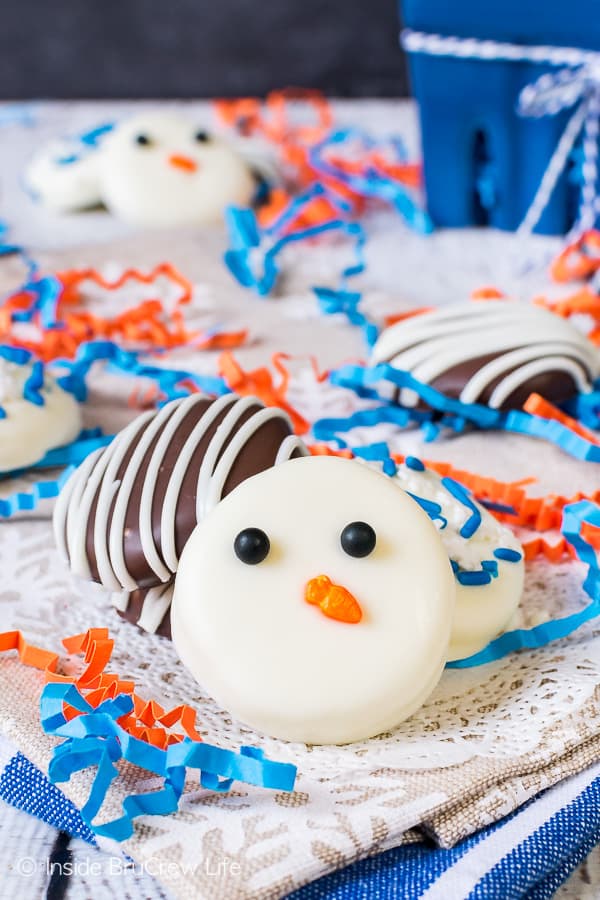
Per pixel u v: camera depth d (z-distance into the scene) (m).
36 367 0.37
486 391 0.37
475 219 0.50
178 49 0.73
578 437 0.36
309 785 0.27
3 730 0.29
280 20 0.72
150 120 0.52
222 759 0.27
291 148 0.56
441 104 0.47
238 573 0.28
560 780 0.28
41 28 0.73
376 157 0.55
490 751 0.28
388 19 0.72
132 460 0.31
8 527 0.35
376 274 0.46
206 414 0.32
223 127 0.62
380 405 0.39
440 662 0.28
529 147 0.47
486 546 0.31
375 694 0.28
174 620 0.29
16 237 0.50
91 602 0.32
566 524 0.32
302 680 0.28
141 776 0.28
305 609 0.28
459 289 0.45
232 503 0.29
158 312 0.44
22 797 0.28
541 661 0.30
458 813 0.27
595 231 0.46
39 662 0.30
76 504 0.31
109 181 0.50
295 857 0.26
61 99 0.75
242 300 0.45
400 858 0.27
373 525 0.29
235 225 0.47
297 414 0.38
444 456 0.37
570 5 0.44
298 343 0.42
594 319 0.42
